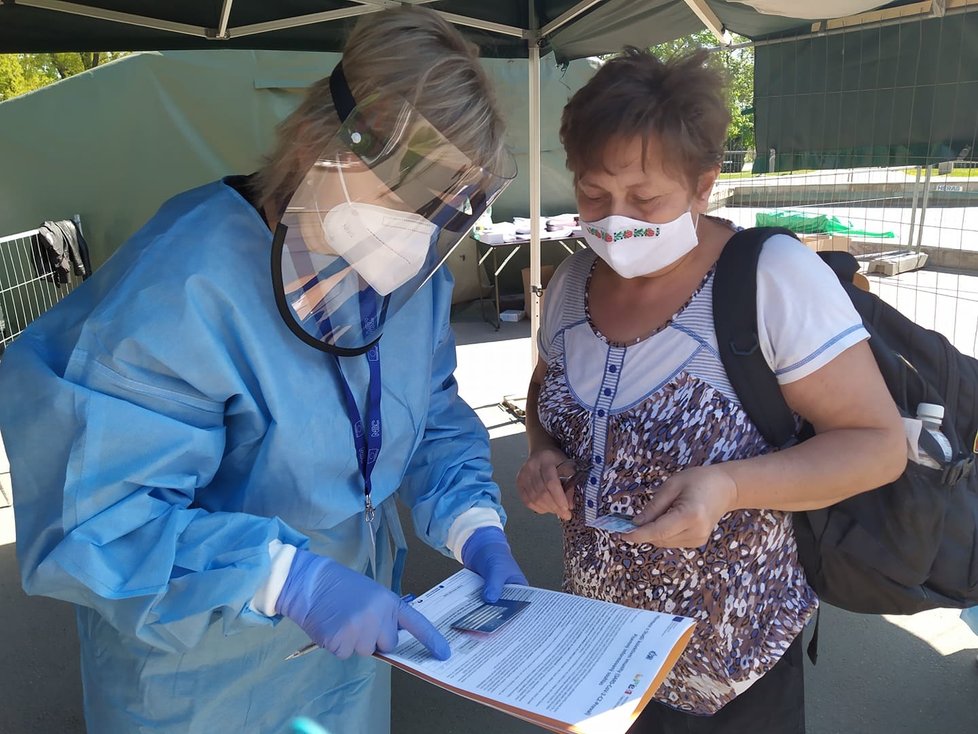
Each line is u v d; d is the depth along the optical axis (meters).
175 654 1.30
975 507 1.38
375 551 1.49
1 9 2.98
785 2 2.12
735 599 1.31
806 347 1.17
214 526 1.13
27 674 2.80
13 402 1.09
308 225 1.11
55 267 6.62
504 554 1.44
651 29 3.60
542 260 8.42
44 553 1.09
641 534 1.12
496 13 3.91
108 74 6.91
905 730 2.35
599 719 0.95
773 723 1.39
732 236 1.29
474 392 5.85
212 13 3.29
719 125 1.19
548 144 8.12
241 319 1.15
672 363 1.28
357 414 1.30
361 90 1.03
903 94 2.76
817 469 1.16
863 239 4.28
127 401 1.09
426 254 1.20
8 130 6.88
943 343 1.34
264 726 1.45
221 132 7.18
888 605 1.38
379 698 1.68
